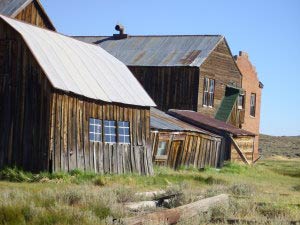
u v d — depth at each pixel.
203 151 38.16
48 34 28.53
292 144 92.50
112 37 53.03
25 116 23.91
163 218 12.48
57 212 11.75
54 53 26.33
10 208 11.87
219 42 48.34
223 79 49.47
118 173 27.50
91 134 25.92
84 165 25.20
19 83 24.23
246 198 18.91
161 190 20.92
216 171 36.97
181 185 21.27
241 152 42.66
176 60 46.53
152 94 46.41
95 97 25.95
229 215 14.80
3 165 24.00
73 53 28.64
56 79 23.92
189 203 15.60
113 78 30.02
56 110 23.58
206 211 15.01
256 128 57.53
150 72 46.62
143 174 29.41
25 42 24.23
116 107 27.75
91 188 19.20
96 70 29.11
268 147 85.38
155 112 38.84
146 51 49.03
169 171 31.77
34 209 11.91
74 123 24.70
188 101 45.38
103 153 26.59
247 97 55.19
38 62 23.80
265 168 43.75
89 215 11.84
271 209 15.84
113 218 12.41
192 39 49.47
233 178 30.95
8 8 34.47
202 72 45.97
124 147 28.22
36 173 23.30
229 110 48.34
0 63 24.73
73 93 24.42
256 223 13.35
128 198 17.11
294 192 24.58
